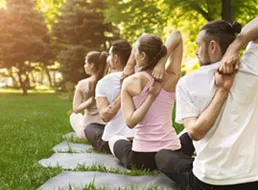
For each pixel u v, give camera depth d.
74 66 22.22
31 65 30.42
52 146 5.26
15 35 27.05
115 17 15.78
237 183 2.24
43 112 12.10
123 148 3.67
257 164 2.25
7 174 3.60
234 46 2.24
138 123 3.40
